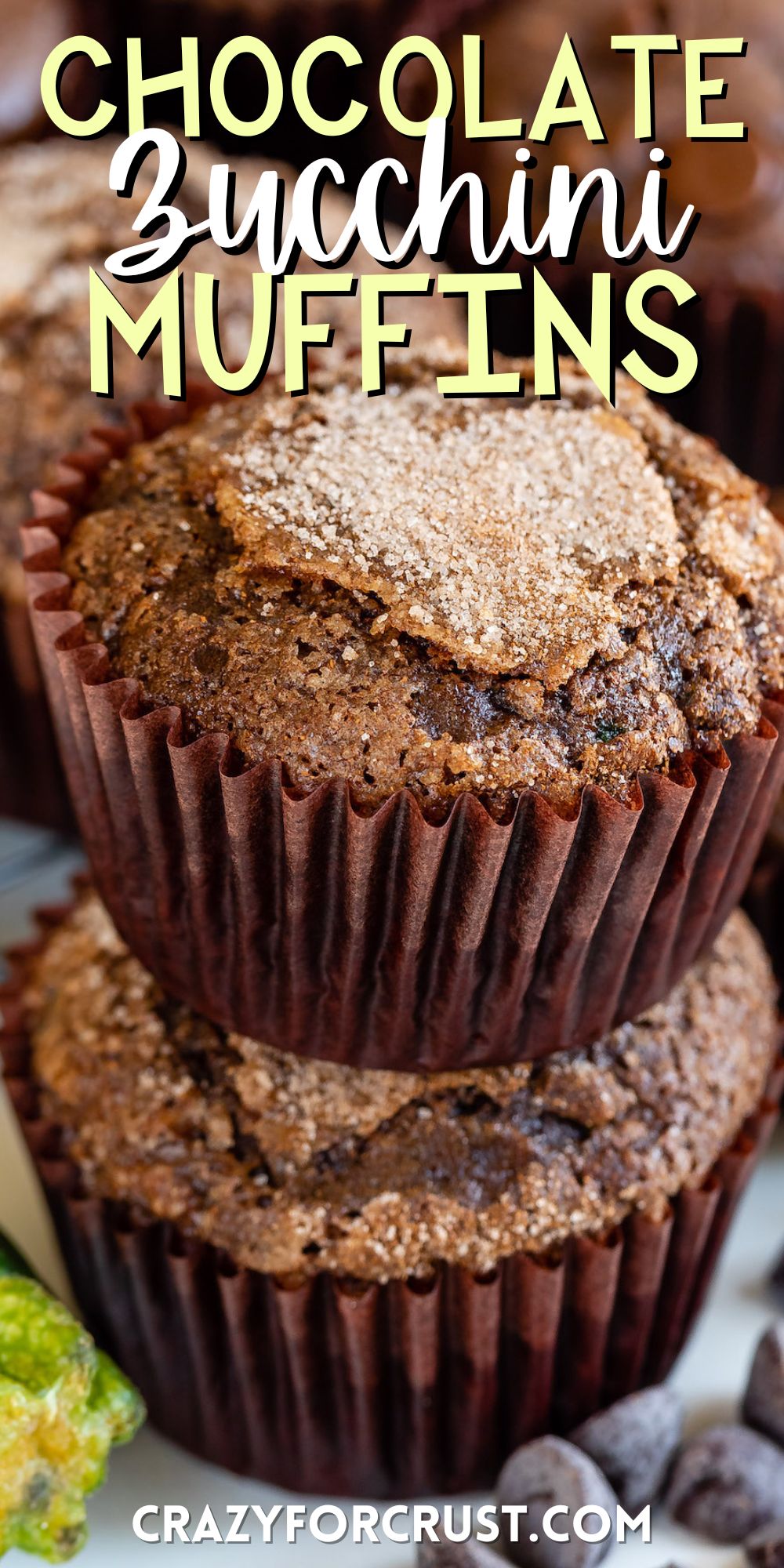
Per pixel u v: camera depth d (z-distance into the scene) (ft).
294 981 0.87
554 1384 0.94
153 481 0.90
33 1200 1.02
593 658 0.84
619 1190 0.90
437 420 0.89
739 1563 0.92
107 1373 0.92
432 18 1.24
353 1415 0.92
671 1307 0.95
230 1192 0.89
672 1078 0.92
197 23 1.24
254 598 0.85
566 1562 0.90
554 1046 0.89
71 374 1.08
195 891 0.86
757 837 0.89
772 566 0.88
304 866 0.84
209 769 0.83
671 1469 0.94
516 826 0.83
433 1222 0.89
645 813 0.84
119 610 0.86
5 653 1.12
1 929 1.14
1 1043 0.95
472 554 0.85
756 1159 0.95
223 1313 0.91
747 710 0.85
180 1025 0.92
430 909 0.84
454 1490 0.95
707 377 1.22
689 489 0.89
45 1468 0.90
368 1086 0.90
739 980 0.95
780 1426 0.94
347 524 0.85
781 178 1.19
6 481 1.09
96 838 0.90
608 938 0.87
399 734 0.83
